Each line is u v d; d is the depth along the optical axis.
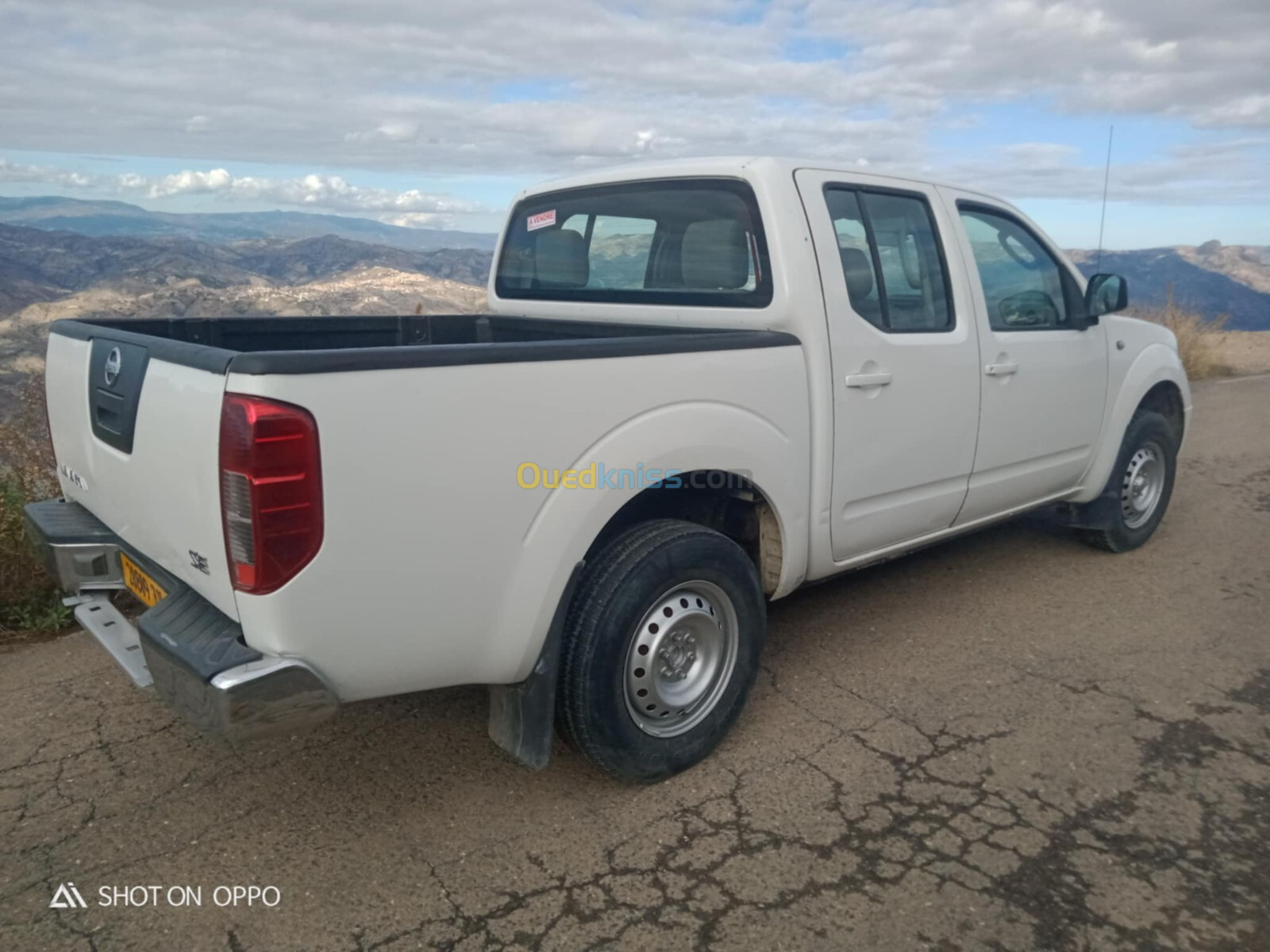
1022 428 4.30
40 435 4.88
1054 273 4.55
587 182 4.12
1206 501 6.60
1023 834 2.73
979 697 3.62
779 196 3.31
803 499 3.36
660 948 2.26
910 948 2.26
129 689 3.71
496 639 2.57
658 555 2.83
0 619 4.32
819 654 4.00
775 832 2.74
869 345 3.49
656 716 2.98
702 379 2.94
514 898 2.45
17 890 2.48
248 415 2.05
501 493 2.47
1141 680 3.78
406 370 2.25
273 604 2.15
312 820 2.81
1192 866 2.58
